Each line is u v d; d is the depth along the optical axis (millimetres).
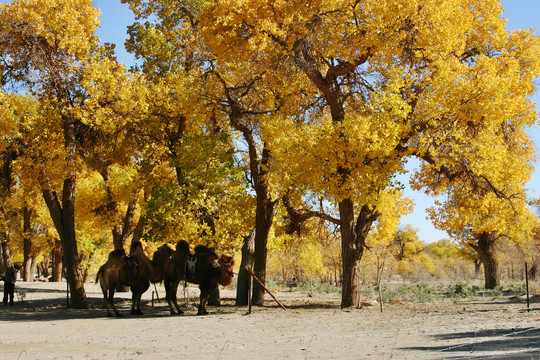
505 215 18609
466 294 28938
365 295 29281
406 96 16781
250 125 21875
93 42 21641
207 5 17047
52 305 21766
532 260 48500
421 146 16078
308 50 17141
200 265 16125
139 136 23672
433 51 15766
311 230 25188
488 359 6305
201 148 20312
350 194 15766
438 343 8141
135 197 29266
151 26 23125
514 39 17422
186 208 19891
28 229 44219
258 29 16078
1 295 27516
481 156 15969
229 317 14617
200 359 7242
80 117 19656
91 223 37094
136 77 21344
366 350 7777
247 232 22312
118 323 13180
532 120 18547
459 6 16641
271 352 7863
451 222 18094
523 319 11406
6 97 19359
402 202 18656
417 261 87688
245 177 22578
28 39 19094
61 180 19984
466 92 15711
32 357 7652
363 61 17031
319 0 16203
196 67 23109
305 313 15664
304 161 16219
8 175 21531
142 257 16188
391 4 15328
